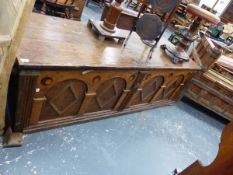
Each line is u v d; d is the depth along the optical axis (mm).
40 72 1272
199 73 2912
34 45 1396
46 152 1627
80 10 3461
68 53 1497
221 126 3160
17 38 1074
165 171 2006
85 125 2008
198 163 1062
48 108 1593
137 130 2291
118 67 1660
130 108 2381
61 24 1872
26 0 992
